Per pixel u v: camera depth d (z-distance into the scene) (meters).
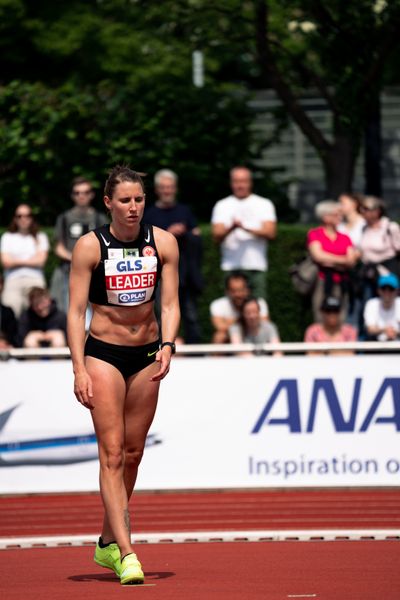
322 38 34.84
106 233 13.37
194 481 22.45
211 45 39.75
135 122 39.38
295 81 40.00
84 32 51.62
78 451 22.69
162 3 39.22
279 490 22.41
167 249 13.51
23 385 22.66
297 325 34.28
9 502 21.81
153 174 39.09
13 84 39.72
